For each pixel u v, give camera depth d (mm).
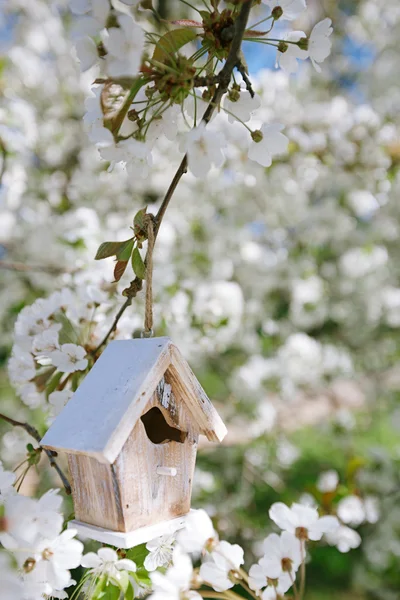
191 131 975
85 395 1151
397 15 4305
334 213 4145
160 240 3062
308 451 5469
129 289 1293
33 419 3596
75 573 2283
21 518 1014
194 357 3537
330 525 1124
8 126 2686
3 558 974
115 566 1103
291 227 4301
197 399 1185
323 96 4316
